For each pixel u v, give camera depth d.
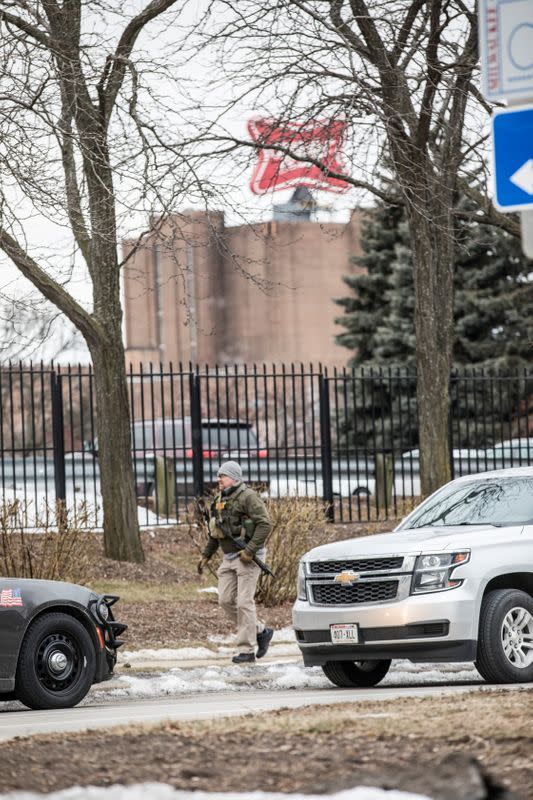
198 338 199.00
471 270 95.50
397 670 34.28
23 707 29.66
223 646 41.06
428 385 53.44
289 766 15.81
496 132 15.05
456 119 51.81
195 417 58.41
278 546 48.03
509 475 32.44
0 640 27.14
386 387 96.31
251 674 35.00
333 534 57.28
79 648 28.42
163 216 44.75
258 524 36.94
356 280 100.38
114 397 50.97
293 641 42.38
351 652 29.31
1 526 46.84
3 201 37.38
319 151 50.44
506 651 28.59
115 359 50.97
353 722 18.75
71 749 17.58
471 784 14.04
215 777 15.38
